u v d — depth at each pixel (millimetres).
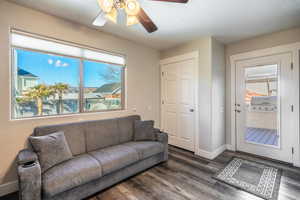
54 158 1700
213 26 2520
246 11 2072
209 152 2920
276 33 2748
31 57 2109
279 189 1933
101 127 2463
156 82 3779
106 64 2918
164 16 2205
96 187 1807
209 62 2914
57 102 2346
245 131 3199
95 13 2133
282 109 2732
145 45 3457
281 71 2725
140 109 3406
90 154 2082
